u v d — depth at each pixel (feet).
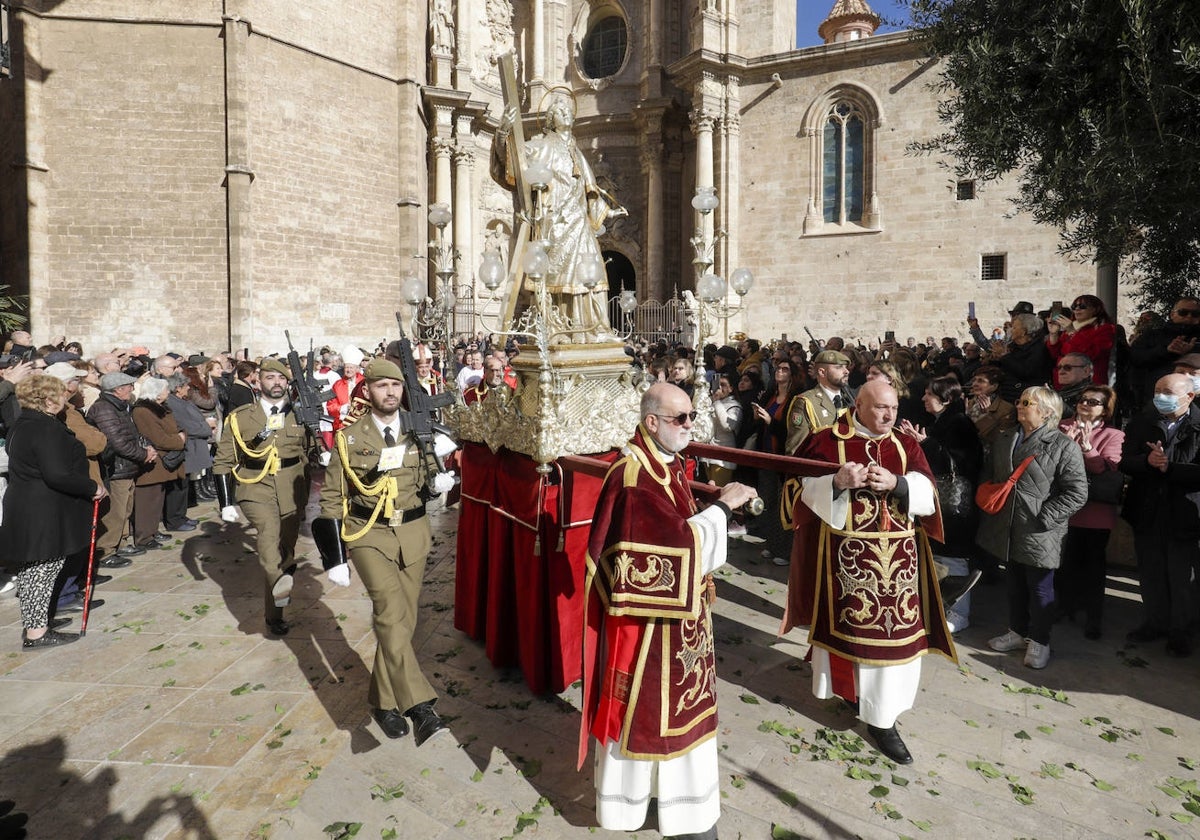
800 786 11.48
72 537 16.98
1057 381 20.22
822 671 13.26
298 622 18.29
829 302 77.61
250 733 13.12
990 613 18.65
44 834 10.45
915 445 12.94
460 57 83.82
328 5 67.00
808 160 77.97
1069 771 11.87
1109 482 16.39
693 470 17.51
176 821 10.75
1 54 39.73
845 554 12.46
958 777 11.73
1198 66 16.33
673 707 9.59
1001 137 21.98
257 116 61.77
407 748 12.62
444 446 14.11
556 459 13.62
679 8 88.99
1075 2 19.25
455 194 84.33
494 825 10.62
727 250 81.30
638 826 9.90
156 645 16.92
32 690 14.78
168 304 59.88
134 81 58.80
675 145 89.66
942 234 72.18
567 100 18.04
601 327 17.11
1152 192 18.76
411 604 13.29
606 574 9.86
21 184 56.44
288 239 64.49
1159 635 16.53
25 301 56.54
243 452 17.31
